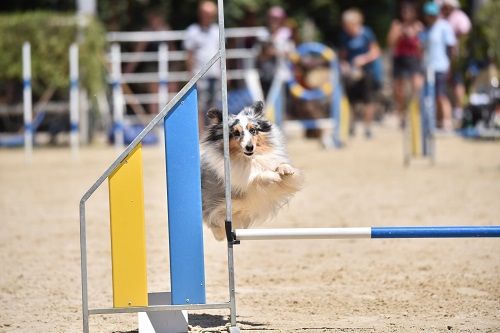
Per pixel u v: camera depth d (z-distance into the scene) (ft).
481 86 76.07
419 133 63.46
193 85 23.66
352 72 80.38
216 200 29.63
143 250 23.22
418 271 32.22
